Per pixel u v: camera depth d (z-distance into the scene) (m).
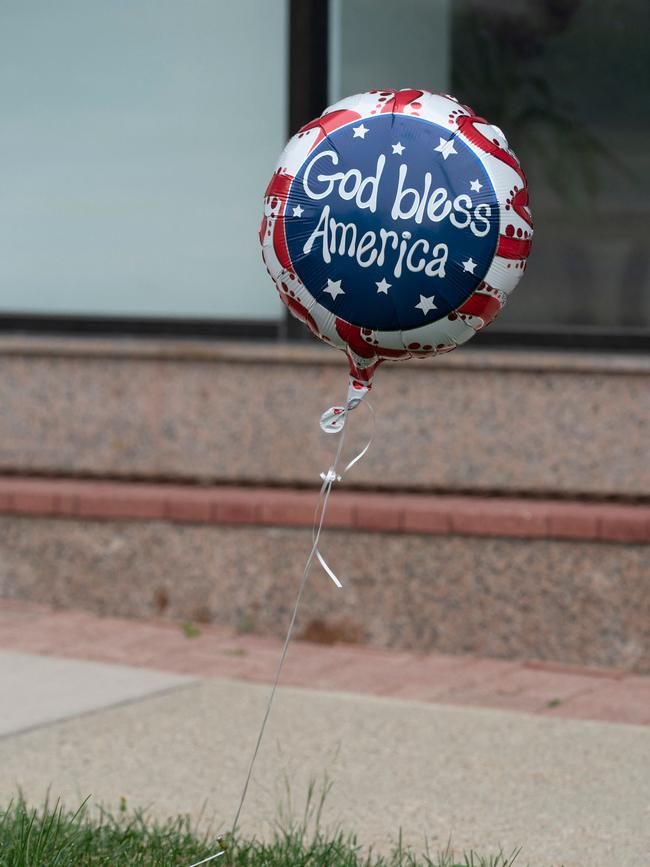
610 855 5.69
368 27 10.01
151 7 10.34
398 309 5.23
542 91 9.78
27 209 10.59
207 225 10.37
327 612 9.27
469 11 9.87
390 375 9.47
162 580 9.58
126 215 10.48
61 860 5.31
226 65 10.27
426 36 9.94
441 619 9.09
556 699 8.10
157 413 9.89
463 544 9.03
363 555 9.19
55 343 10.00
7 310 10.67
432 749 7.04
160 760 6.80
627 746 7.14
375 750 7.01
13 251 10.64
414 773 6.68
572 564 8.88
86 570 9.73
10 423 10.16
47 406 10.09
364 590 9.20
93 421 10.02
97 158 10.50
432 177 5.15
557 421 9.29
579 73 9.73
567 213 9.78
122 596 9.66
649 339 9.64
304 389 9.62
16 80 10.52
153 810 6.15
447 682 8.44
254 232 10.30
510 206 5.17
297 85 10.05
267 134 10.23
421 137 5.18
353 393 5.61
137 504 9.55
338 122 5.29
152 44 10.37
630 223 9.69
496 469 9.38
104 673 8.33
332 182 5.23
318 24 10.02
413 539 9.10
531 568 8.95
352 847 5.71
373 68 10.01
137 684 8.12
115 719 7.43
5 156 10.58
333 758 6.88
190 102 10.34
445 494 9.52
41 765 6.71
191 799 6.29
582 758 6.93
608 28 9.67
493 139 5.24
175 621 9.58
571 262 9.79
